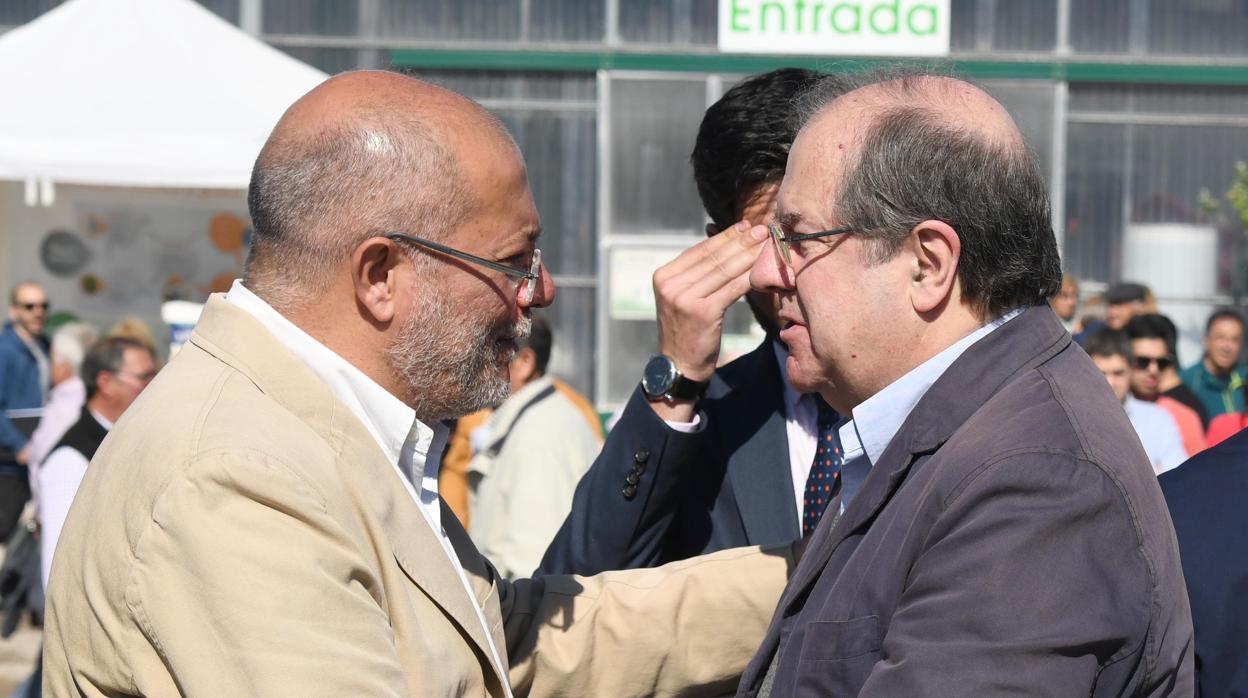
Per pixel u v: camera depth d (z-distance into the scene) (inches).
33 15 358.6
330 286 67.7
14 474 271.9
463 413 72.8
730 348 313.9
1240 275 372.2
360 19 364.5
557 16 364.5
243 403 63.6
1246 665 70.7
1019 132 66.9
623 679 83.6
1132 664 57.8
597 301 367.6
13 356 282.8
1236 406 278.8
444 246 68.1
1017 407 62.1
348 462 65.1
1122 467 59.4
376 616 61.2
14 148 210.2
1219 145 370.0
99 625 61.2
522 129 366.6
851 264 67.0
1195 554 72.7
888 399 67.6
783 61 359.9
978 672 56.2
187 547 58.7
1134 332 237.6
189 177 215.2
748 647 84.6
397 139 67.5
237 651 57.7
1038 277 66.1
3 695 216.1
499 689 69.5
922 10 285.4
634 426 86.4
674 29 362.9
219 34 232.5
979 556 57.6
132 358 175.0
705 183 91.5
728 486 89.3
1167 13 367.2
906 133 65.4
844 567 65.2
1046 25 366.3
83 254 275.9
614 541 87.4
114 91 218.8
